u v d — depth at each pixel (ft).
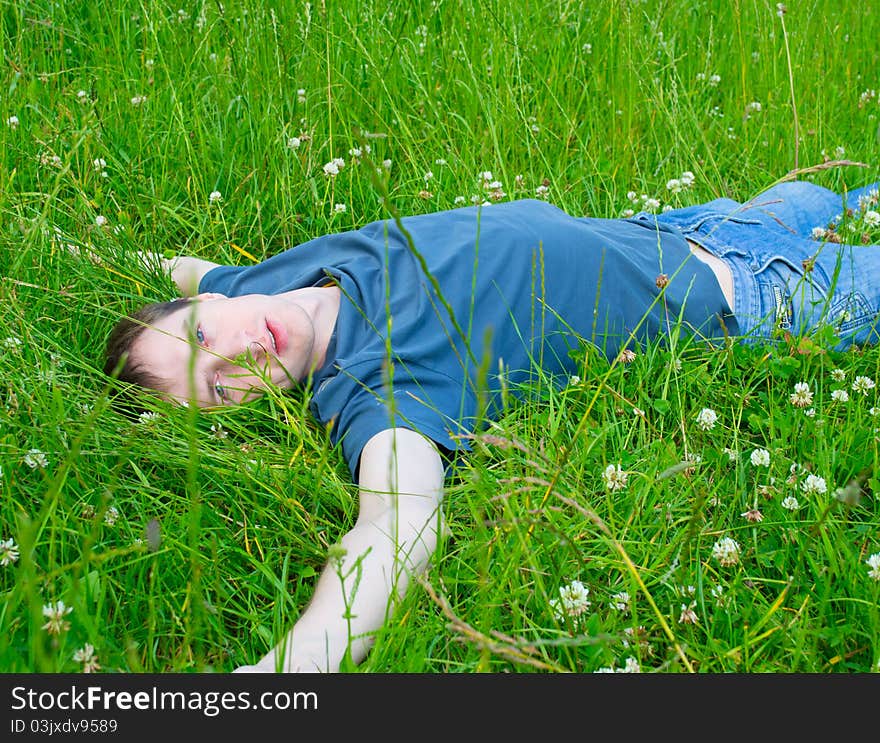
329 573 6.36
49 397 7.61
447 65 13.33
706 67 13.93
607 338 8.66
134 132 11.74
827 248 9.47
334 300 8.61
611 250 8.88
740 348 8.68
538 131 12.44
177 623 6.17
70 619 5.74
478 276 8.35
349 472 7.75
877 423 7.72
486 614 5.46
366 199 11.34
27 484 7.13
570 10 14.43
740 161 12.46
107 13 13.46
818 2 14.97
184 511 7.05
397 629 5.81
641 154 12.60
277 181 11.19
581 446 7.56
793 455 7.74
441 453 7.70
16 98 12.00
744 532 6.97
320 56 12.62
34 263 9.25
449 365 8.02
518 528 5.86
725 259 9.37
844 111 13.35
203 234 10.63
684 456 7.48
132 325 8.41
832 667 6.01
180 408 7.94
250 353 7.96
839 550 6.54
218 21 13.30
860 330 8.90
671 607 6.08
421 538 6.58
